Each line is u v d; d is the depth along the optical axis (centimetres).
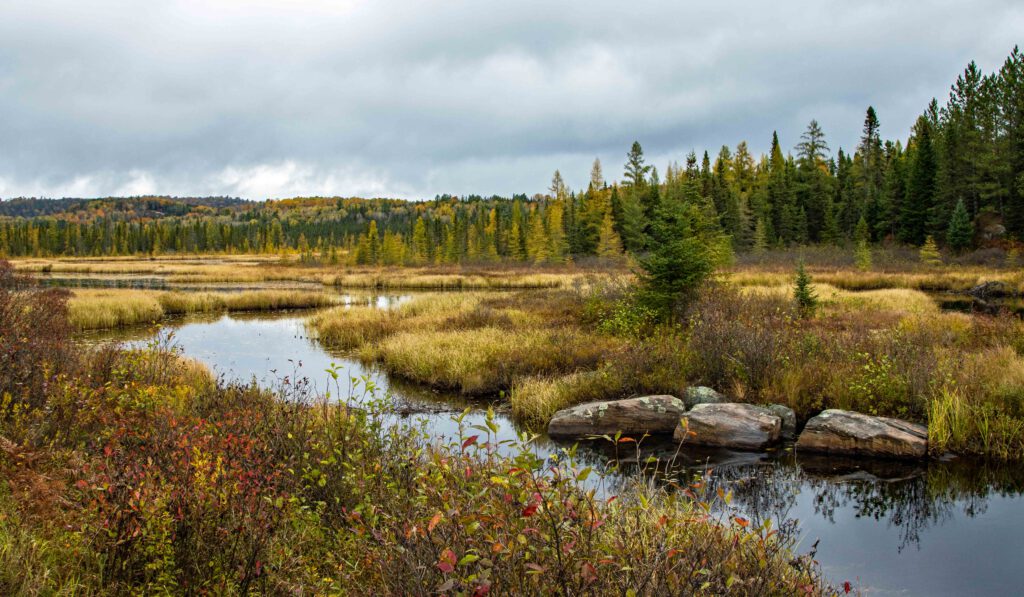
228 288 4431
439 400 1185
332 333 2016
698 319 1314
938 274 3862
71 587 316
